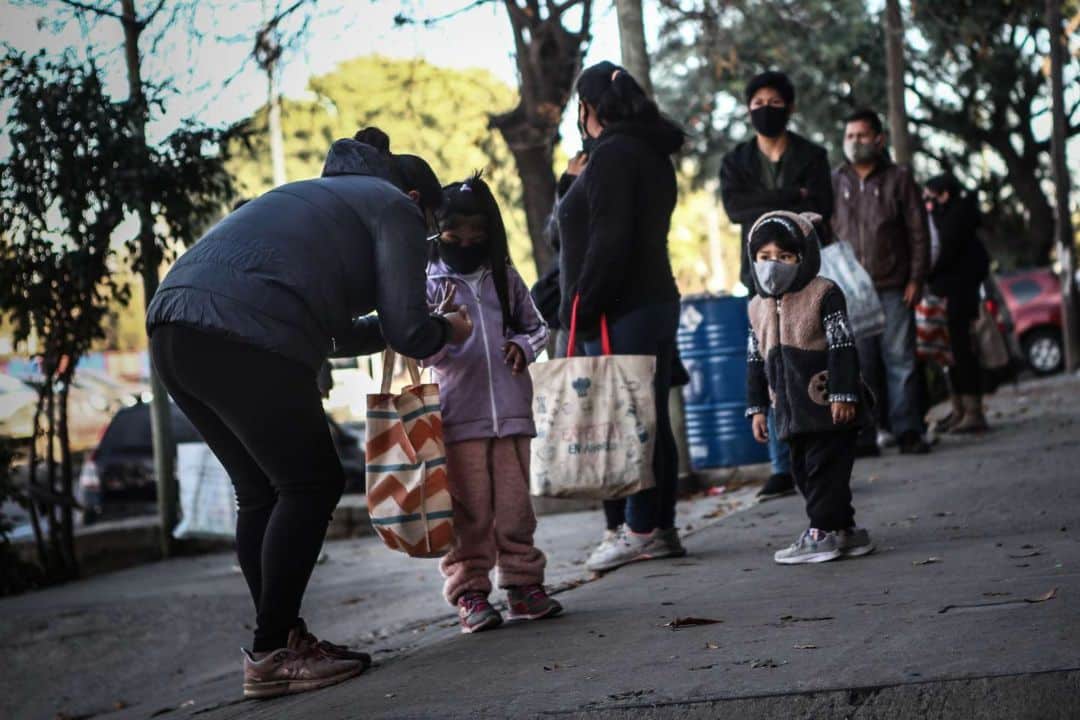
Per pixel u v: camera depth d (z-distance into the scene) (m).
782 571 5.84
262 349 4.54
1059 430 10.99
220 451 4.92
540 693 3.92
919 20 25.02
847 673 3.62
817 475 6.02
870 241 9.93
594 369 6.11
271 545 4.68
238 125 11.38
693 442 10.65
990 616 4.18
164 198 11.04
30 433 11.29
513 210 18.62
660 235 6.45
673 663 4.07
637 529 6.64
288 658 4.77
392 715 3.95
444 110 20.28
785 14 24.20
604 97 6.40
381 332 5.09
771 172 8.63
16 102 10.73
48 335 11.08
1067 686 3.33
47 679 7.31
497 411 5.34
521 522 5.41
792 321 5.98
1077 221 32.69
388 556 9.91
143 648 7.80
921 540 6.32
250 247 4.59
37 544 10.98
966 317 11.41
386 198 4.82
